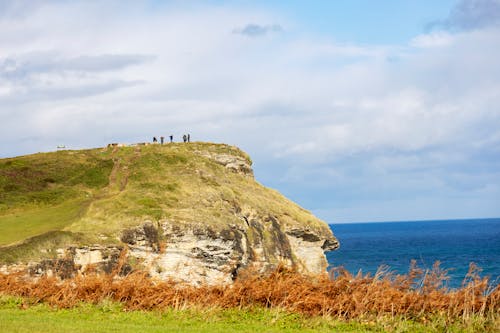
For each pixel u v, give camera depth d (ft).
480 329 60.70
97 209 201.46
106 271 162.61
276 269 74.54
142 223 188.55
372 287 67.26
